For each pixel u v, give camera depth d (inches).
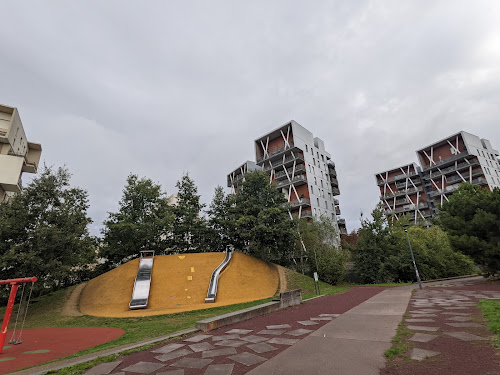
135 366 224.2
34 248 766.5
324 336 297.3
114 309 885.2
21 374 221.8
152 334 449.1
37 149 1621.6
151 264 1156.5
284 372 195.9
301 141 2194.9
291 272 1344.7
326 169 2405.3
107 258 1454.2
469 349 215.0
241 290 1070.4
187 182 1701.5
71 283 1374.3
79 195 984.3
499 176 2394.2
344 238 2316.7
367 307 508.1
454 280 1221.7
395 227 1736.0
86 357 269.1
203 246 1614.2
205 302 932.6
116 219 1427.2
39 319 756.6
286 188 2139.5
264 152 2309.3
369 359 211.8
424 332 283.4
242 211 1530.5
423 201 2514.8
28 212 807.7
